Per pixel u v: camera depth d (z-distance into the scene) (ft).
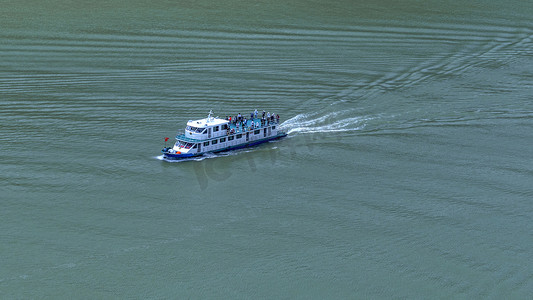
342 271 533.14
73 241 563.89
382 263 542.16
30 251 549.95
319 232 581.53
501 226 589.32
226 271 532.32
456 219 599.98
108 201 619.67
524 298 501.56
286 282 520.42
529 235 576.20
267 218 601.21
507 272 530.68
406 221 597.52
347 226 590.14
